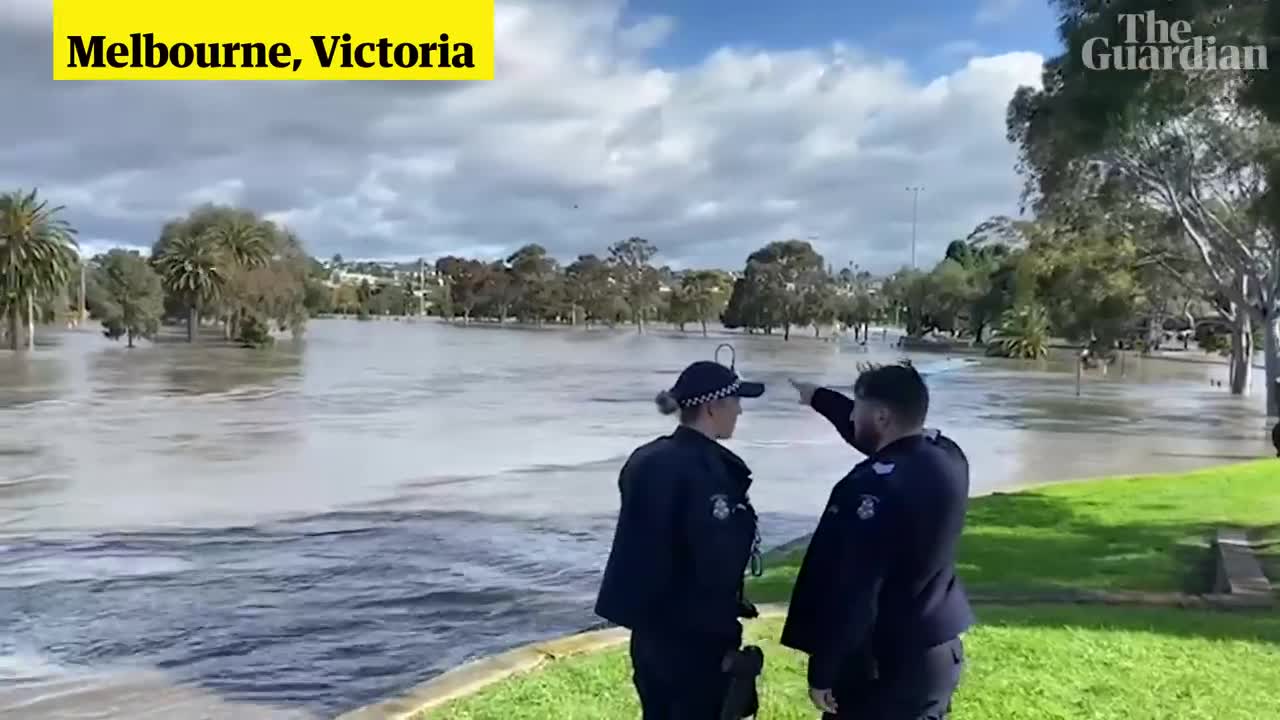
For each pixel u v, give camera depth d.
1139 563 10.48
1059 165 27.06
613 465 19.72
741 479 3.83
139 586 10.38
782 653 6.95
